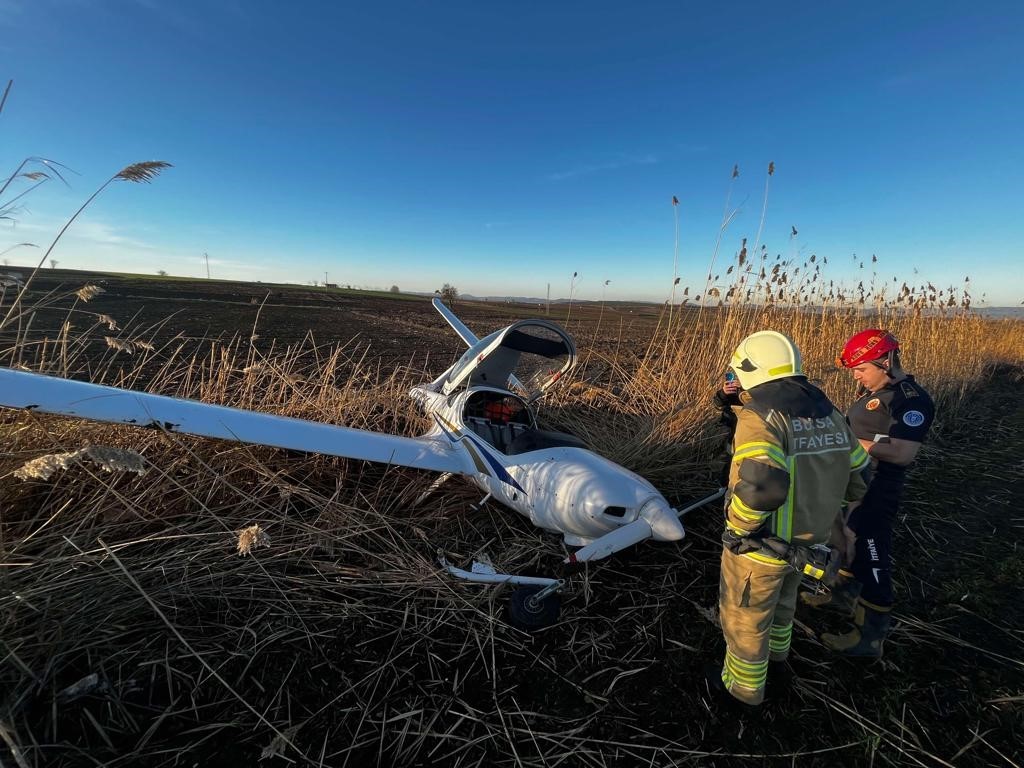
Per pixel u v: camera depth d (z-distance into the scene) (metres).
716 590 3.12
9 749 1.73
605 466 3.14
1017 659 2.63
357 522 3.35
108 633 2.23
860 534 2.62
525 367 6.25
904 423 2.51
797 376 2.00
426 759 1.92
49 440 3.09
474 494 4.03
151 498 3.08
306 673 2.25
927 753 2.06
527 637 2.62
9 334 7.03
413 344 11.69
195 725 1.96
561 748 2.02
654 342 6.21
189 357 7.71
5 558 2.25
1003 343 14.62
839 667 2.56
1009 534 3.99
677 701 2.29
